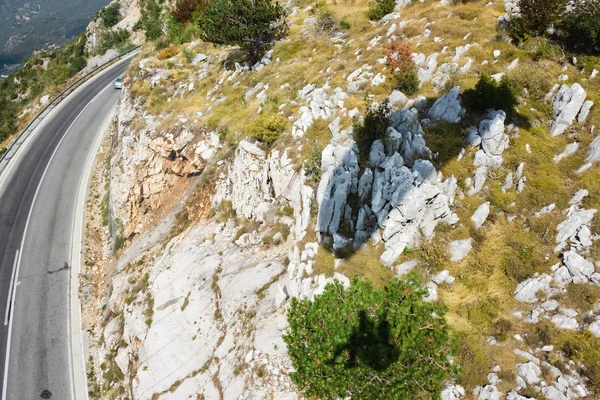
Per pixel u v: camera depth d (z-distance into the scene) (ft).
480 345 36.47
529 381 33.55
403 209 42.52
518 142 48.16
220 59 104.58
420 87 59.47
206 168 79.66
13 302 81.76
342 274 44.19
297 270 49.73
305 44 90.43
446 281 41.34
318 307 33.47
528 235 42.32
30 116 151.64
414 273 34.30
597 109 48.91
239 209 68.08
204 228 72.02
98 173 118.93
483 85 50.60
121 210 94.63
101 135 133.69
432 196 42.65
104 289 85.25
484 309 38.86
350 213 48.39
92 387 66.85
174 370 55.77
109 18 216.74
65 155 124.98
